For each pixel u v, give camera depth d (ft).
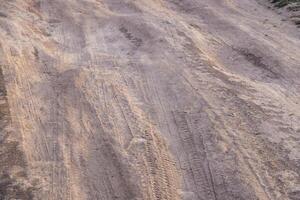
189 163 26.22
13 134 28.07
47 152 26.99
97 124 29.01
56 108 30.37
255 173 25.27
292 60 35.63
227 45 38.06
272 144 27.20
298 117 29.35
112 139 27.78
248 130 28.25
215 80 32.89
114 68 34.42
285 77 33.88
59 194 24.38
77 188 24.73
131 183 24.91
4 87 31.86
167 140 27.84
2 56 34.65
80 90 31.86
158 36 37.96
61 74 33.55
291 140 27.45
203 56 35.76
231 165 25.80
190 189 24.68
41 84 32.55
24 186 24.70
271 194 24.06
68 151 27.04
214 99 30.83
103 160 26.37
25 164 26.07
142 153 26.81
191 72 33.60
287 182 24.71
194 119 29.22
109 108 30.35
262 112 29.76
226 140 27.45
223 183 24.86
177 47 36.60
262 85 32.89
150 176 25.35
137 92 31.94
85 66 34.55
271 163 25.90
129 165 25.98
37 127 28.86
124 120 29.32
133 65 34.78
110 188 24.73
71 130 28.55
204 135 27.96
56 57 35.70
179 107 30.35
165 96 31.45
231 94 31.40
